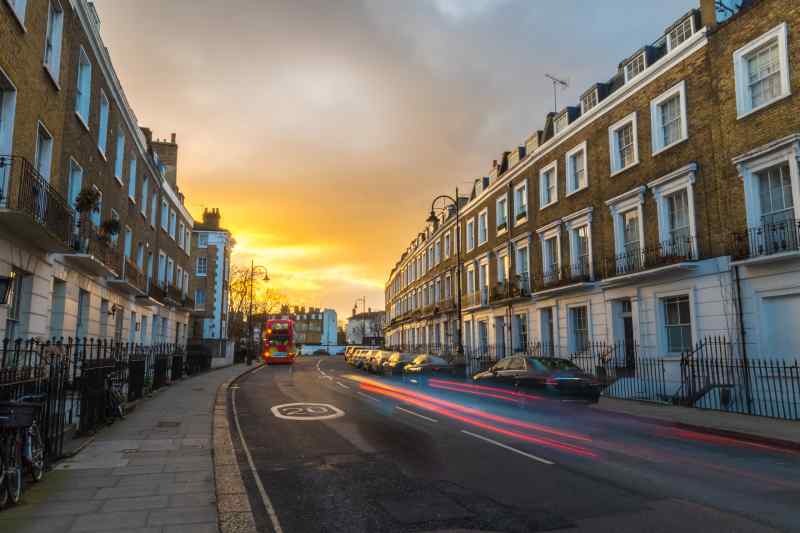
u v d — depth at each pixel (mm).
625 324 19547
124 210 21672
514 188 27953
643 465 7895
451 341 38750
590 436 10461
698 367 14828
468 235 35531
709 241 15422
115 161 20297
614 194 19828
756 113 14023
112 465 7664
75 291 16156
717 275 14906
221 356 44000
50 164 13320
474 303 33312
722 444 9859
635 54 19156
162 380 19906
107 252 18016
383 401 16516
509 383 14719
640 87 18531
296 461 8234
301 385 23156
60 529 4988
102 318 19938
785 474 7387
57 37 13789
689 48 16281
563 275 22672
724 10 15938
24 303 12516
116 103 20047
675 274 16406
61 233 13039
